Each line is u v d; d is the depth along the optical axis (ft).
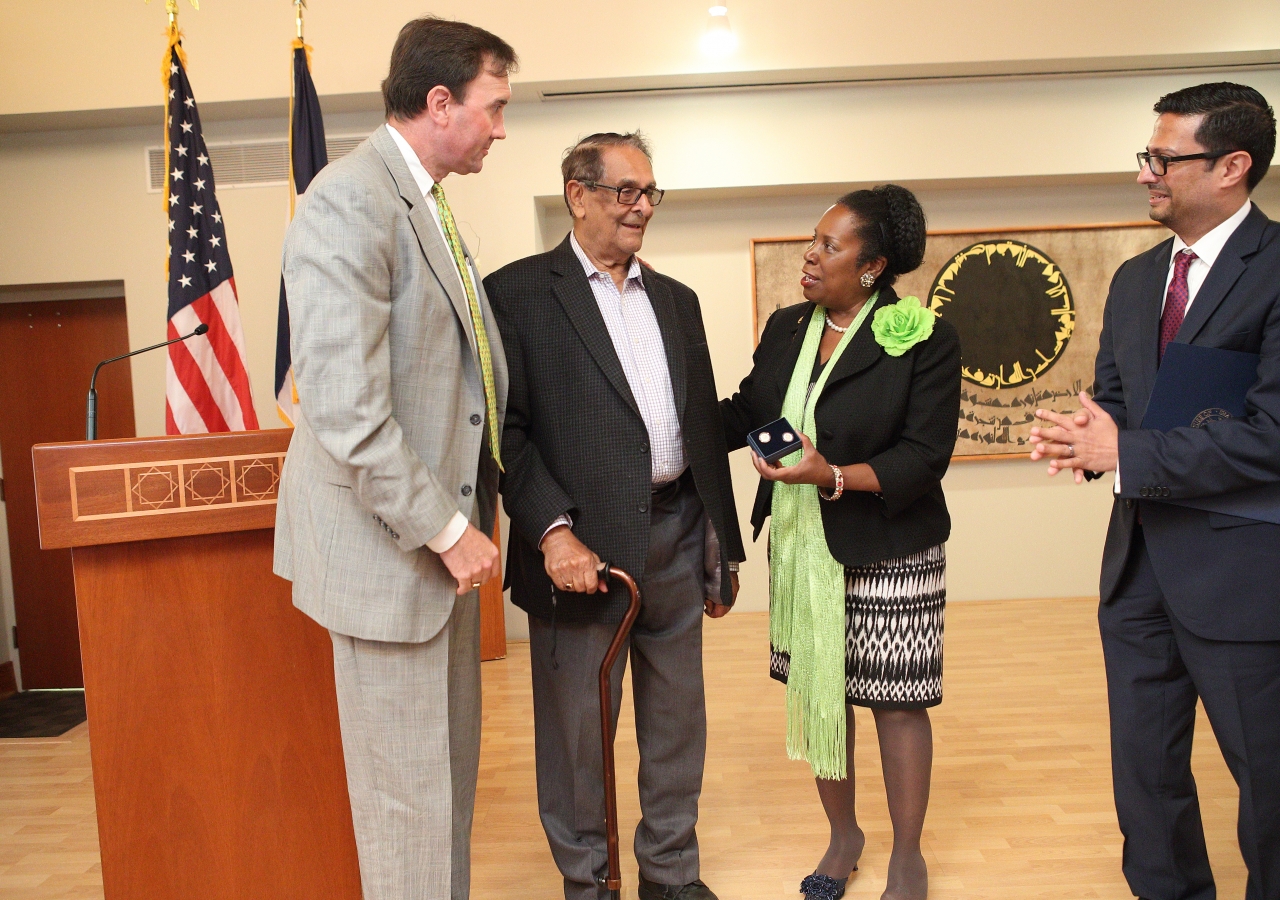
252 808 5.66
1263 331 5.41
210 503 5.44
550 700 6.24
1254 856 5.53
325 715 5.76
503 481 6.04
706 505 6.25
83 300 15.10
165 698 5.49
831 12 13.79
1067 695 11.26
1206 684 5.58
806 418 6.52
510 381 6.03
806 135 14.97
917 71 14.17
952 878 7.06
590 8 13.80
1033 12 13.74
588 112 14.92
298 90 10.78
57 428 15.19
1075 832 7.77
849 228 6.28
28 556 14.87
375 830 4.85
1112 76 14.74
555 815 6.35
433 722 4.86
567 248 6.21
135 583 5.40
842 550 6.33
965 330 16.20
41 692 14.55
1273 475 5.19
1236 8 13.66
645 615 6.31
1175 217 5.63
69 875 7.55
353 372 4.30
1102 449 5.42
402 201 4.76
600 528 5.91
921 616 6.40
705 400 6.51
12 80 13.58
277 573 5.24
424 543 4.51
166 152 9.93
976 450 16.42
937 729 10.21
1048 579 16.65
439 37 4.87
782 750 9.84
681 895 6.56
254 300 14.80
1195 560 5.53
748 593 16.43
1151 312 5.92
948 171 15.03
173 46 10.10
